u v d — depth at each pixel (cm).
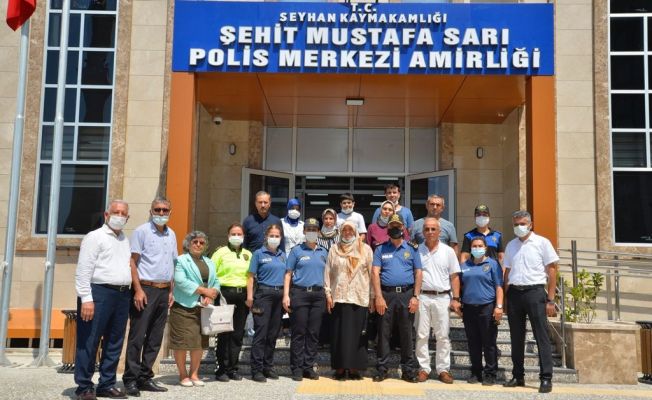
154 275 673
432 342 858
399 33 965
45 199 1117
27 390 675
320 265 770
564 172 1102
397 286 756
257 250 772
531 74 956
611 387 768
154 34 1143
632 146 1104
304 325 762
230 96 1094
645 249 1073
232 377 753
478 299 762
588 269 1078
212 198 1252
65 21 985
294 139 1304
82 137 1125
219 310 702
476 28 961
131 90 1132
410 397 655
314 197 1309
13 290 1087
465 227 1229
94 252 624
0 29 1148
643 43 1120
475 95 1064
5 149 1125
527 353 855
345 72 962
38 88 1133
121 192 1109
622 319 1064
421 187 1268
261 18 969
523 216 748
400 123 1263
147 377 673
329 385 719
